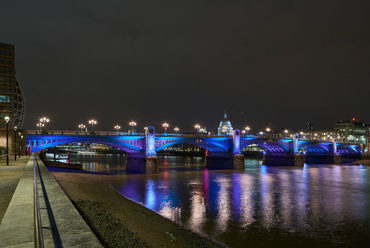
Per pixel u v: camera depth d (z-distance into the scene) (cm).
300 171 11431
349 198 5338
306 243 2875
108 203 3750
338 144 18625
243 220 3638
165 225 3020
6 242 962
